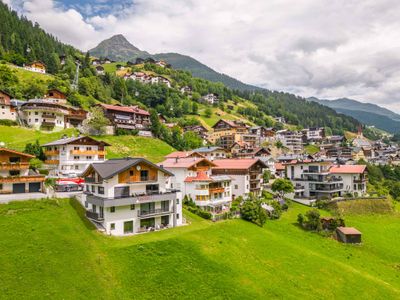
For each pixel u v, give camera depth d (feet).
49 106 371.56
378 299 142.51
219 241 165.58
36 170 235.20
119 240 152.46
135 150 379.35
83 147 269.03
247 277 137.28
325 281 148.87
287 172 363.76
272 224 227.81
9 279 113.60
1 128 328.29
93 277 121.60
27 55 624.18
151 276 127.85
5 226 142.41
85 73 650.84
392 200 344.28
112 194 168.25
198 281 129.08
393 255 208.03
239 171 281.54
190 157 277.64
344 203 295.89
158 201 181.16
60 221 156.56
